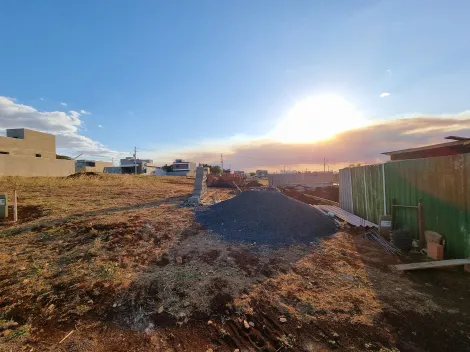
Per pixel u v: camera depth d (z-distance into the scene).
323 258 4.86
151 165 69.81
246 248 5.32
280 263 4.61
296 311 3.15
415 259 4.70
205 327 2.90
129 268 4.29
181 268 4.33
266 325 2.92
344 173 9.67
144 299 3.39
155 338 2.72
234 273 4.17
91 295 3.44
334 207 10.46
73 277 3.89
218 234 6.21
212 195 15.94
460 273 4.05
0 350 2.47
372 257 4.91
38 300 3.31
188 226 6.75
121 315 3.08
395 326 2.85
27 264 4.29
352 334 2.74
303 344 2.62
